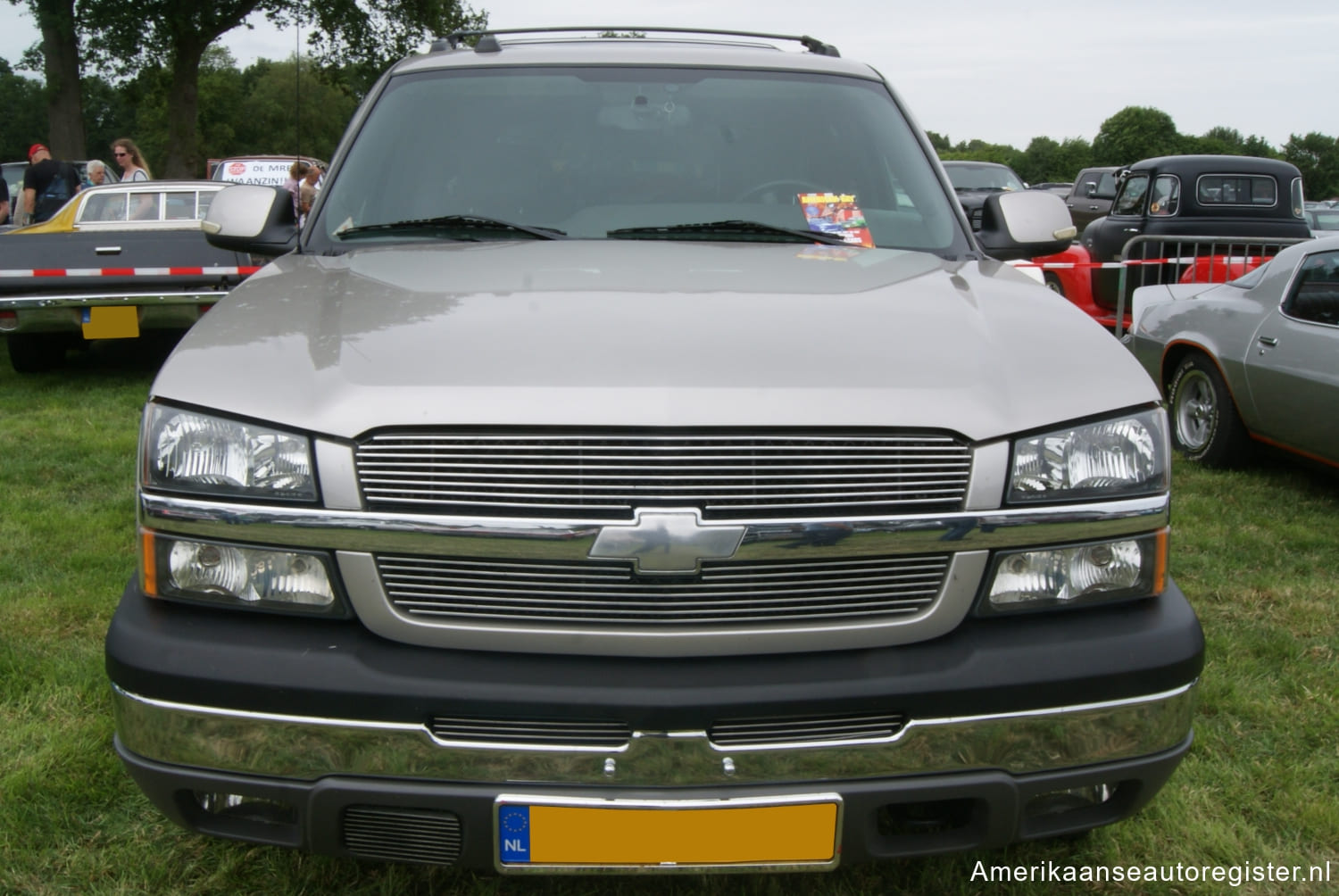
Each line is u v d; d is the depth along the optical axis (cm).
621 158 320
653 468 188
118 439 639
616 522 188
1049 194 330
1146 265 1028
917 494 195
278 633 197
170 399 203
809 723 194
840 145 330
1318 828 265
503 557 190
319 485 193
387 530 191
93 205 925
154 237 791
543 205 307
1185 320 632
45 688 322
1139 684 201
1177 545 477
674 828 192
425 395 192
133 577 217
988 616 203
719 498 190
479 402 190
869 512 194
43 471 571
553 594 192
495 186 312
